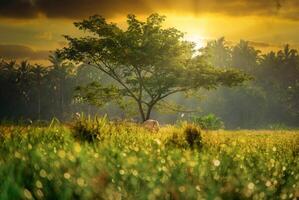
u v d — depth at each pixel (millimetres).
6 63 159250
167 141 12781
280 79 169375
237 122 142625
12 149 6684
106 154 6812
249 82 159250
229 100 141750
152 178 4660
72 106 149500
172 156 7590
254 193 4652
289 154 10695
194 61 47469
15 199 3619
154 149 9484
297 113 152000
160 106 49531
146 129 17531
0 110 154125
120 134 13180
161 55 44906
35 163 4961
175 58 45562
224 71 47250
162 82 45906
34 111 154500
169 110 49812
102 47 45031
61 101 151750
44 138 10289
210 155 9133
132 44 45375
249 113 142250
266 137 21500
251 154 10055
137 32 45469
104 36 45781
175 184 4461
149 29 45562
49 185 4070
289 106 153875
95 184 4121
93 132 12438
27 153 6039
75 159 5363
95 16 45625
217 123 43938
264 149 12492
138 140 11953
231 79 46781
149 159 6555
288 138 19453
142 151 7645
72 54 45562
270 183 5078
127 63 46000
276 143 15445
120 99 47812
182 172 5172
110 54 45812
